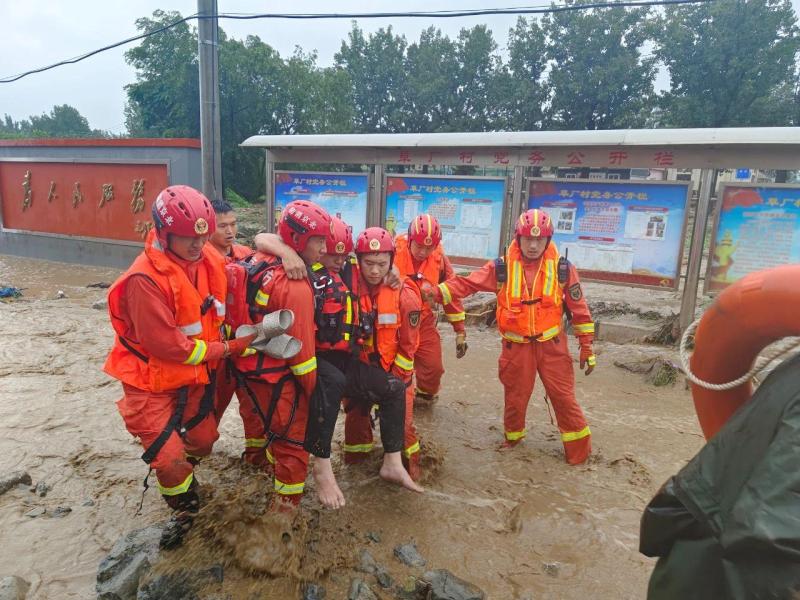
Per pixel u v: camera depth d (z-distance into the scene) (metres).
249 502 3.23
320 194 9.23
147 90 27.73
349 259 3.48
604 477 4.20
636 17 31.92
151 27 26.61
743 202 6.73
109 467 4.10
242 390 3.60
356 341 3.44
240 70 25.77
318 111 28.36
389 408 3.47
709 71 30.30
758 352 1.42
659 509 1.43
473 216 8.30
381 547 3.27
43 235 13.59
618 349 7.46
